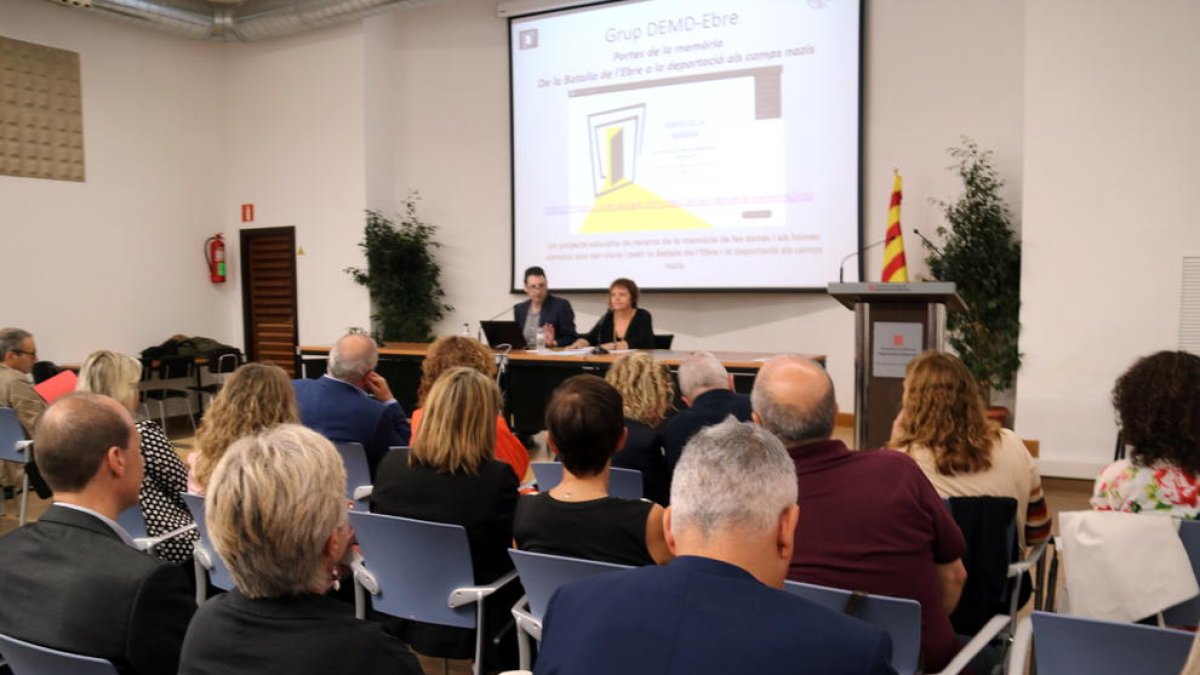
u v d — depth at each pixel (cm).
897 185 575
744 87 707
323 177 860
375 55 849
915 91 657
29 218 734
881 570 168
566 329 638
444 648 221
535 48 797
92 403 161
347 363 309
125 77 809
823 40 675
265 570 108
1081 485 514
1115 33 500
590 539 184
